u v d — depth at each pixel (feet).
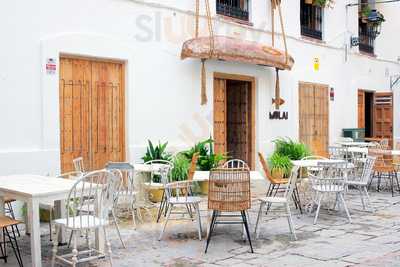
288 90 39.73
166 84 30.27
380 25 52.47
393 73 55.36
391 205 26.96
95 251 16.33
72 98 26.09
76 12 25.77
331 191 22.29
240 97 37.70
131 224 22.07
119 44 27.66
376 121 53.21
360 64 49.19
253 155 36.99
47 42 24.48
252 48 32.58
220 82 34.73
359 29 50.55
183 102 31.35
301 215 24.13
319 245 18.67
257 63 33.58
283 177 33.94
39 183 17.49
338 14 45.62
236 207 17.76
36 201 15.26
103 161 27.53
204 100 32.14
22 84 23.70
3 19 23.06
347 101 47.09
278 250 18.02
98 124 27.27
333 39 44.93
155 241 19.30
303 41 41.22
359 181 25.95
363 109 50.47
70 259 17.01
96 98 27.14
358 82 48.80
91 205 18.26
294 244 18.84
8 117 23.22
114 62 27.89
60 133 25.55
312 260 16.74
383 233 20.58
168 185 20.21
